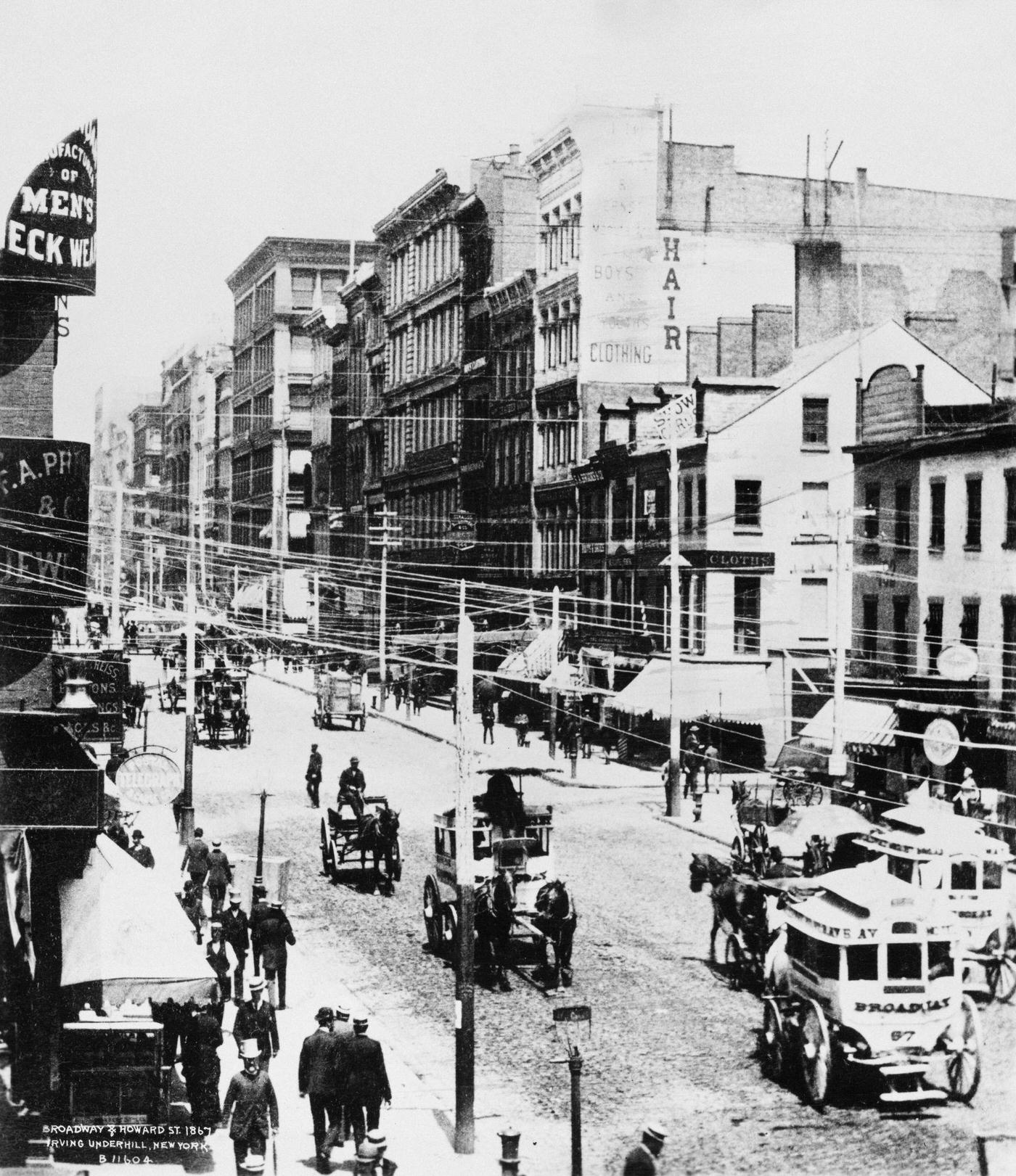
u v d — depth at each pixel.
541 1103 20.58
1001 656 41.41
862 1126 19.23
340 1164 18.14
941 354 61.44
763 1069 21.61
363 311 92.81
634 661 54.03
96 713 35.00
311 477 102.00
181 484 105.00
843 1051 20.48
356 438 92.88
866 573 47.69
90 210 26.86
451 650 70.62
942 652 41.88
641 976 26.33
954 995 20.09
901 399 49.62
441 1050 22.77
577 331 63.47
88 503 26.70
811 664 49.94
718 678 49.53
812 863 30.31
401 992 25.77
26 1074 19.56
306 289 103.06
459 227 77.31
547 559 66.25
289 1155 18.55
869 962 19.89
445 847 28.30
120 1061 18.53
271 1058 21.97
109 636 51.91
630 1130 19.16
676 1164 17.80
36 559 26.31
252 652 79.81
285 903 31.62
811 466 52.88
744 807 35.97
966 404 52.38
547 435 66.56
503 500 71.12
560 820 40.62
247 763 50.50
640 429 57.72
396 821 34.03
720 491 52.31
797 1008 20.91
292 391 102.88
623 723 53.66
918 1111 19.75
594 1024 23.75
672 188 62.75
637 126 62.50
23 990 20.33
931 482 44.78
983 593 42.38
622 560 58.41
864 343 53.47
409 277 84.94
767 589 51.94
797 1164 17.62
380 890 33.34
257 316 106.12
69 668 35.16
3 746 22.92
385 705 65.31
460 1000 19.23
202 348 108.94
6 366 26.94
